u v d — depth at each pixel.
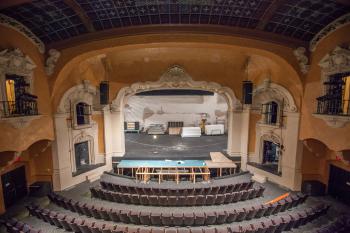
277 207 9.56
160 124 25.22
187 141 20.78
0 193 9.66
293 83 11.48
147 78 14.95
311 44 10.31
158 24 9.55
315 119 10.44
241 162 15.80
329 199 11.38
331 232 7.42
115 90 15.31
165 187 12.84
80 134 13.77
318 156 11.88
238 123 15.71
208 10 8.77
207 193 11.46
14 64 8.62
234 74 15.13
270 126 13.71
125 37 9.94
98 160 15.30
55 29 9.63
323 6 8.08
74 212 10.03
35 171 12.16
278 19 9.16
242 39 9.99
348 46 8.45
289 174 12.38
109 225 8.73
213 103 25.31
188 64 14.66
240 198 11.09
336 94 9.24
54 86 10.98
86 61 13.04
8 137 8.67
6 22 8.31
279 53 10.47
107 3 8.23
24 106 9.42
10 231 7.71
